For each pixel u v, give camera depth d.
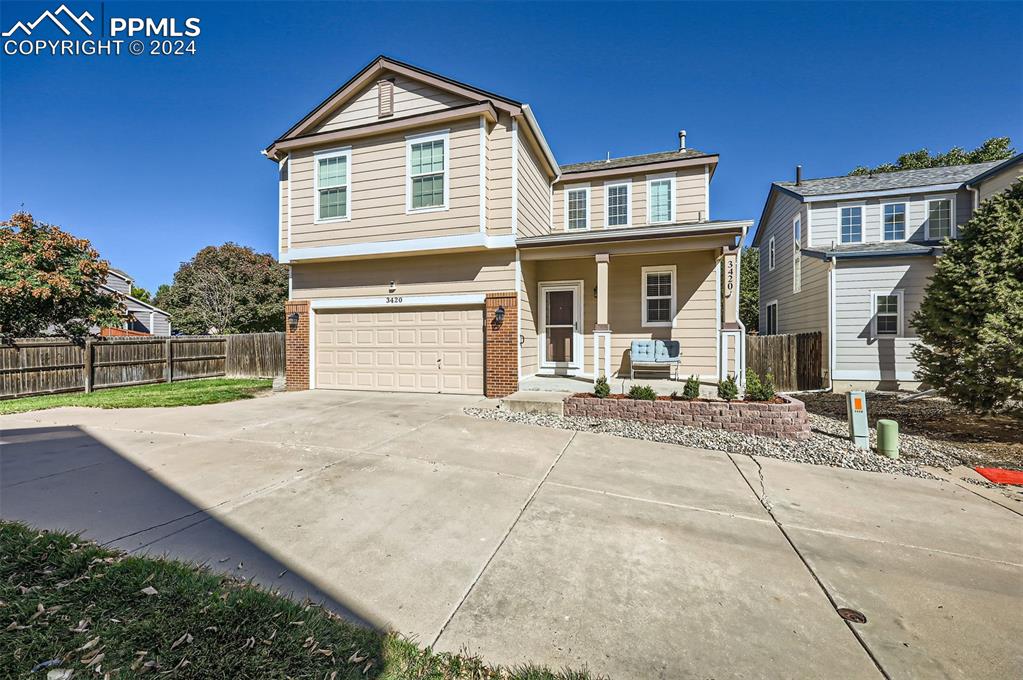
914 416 8.01
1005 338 5.86
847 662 1.99
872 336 11.36
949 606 2.45
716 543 3.19
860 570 2.84
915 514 3.77
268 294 27.77
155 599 2.36
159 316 25.33
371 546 3.07
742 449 5.73
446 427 6.63
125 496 3.91
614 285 10.36
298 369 10.52
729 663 1.98
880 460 5.37
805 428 6.40
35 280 11.37
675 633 2.19
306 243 10.14
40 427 6.69
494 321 8.98
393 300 9.83
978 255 6.66
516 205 8.97
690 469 4.89
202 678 1.82
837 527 3.50
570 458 5.21
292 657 1.95
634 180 11.61
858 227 13.08
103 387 11.52
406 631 2.18
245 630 2.12
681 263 9.96
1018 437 6.44
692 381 7.08
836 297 11.65
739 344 8.03
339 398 9.20
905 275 11.16
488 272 9.16
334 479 4.41
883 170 25.30
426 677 1.87
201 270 26.52
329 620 2.24
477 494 4.06
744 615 2.35
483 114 8.73
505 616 2.31
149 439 5.93
